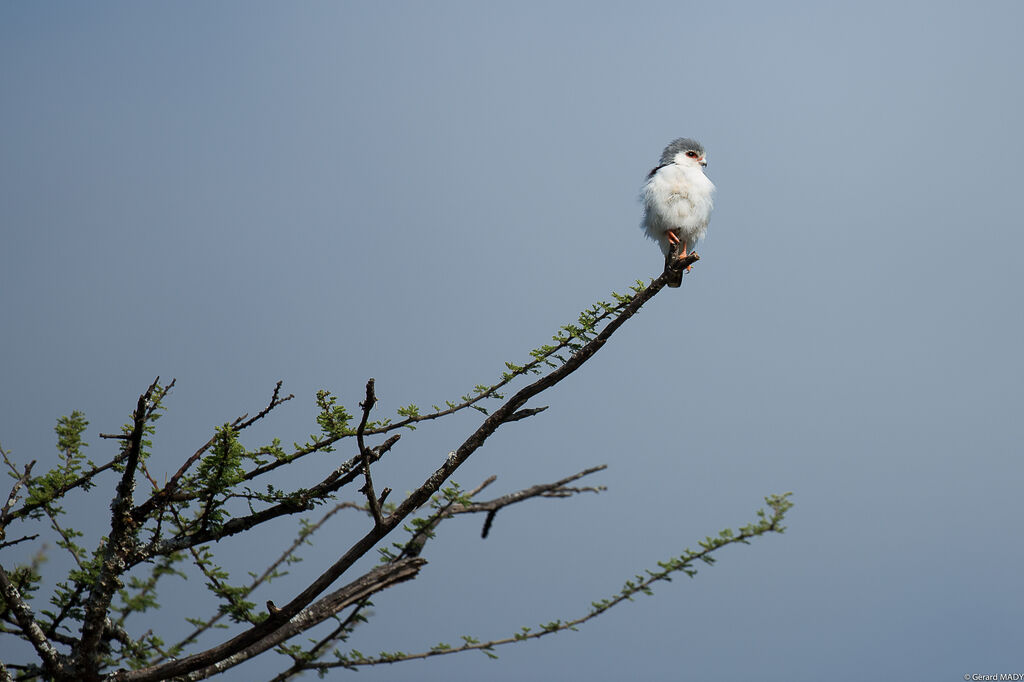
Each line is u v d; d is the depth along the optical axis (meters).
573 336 11.22
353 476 11.27
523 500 9.32
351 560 10.05
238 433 10.41
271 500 10.93
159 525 10.38
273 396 10.74
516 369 11.34
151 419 10.48
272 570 10.16
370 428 11.16
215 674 9.53
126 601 9.59
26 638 10.02
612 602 9.86
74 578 10.22
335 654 9.88
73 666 9.57
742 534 9.73
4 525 10.63
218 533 10.70
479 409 11.41
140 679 9.32
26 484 11.02
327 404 11.16
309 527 10.16
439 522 10.01
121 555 10.01
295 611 9.55
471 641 9.84
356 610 9.93
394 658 9.76
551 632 9.80
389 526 10.18
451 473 10.58
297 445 11.09
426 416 11.27
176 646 10.02
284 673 9.74
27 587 10.50
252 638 9.34
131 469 9.98
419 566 9.31
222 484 10.46
